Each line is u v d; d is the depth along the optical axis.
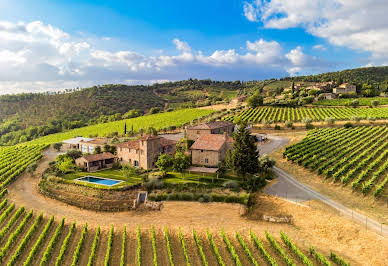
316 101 161.38
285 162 69.94
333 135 90.19
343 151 71.25
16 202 53.06
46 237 41.00
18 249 36.59
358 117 107.50
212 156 62.94
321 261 33.34
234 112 145.00
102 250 38.00
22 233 42.44
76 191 54.09
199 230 42.19
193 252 37.25
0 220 45.22
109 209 48.84
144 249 37.97
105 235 41.31
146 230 42.47
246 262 34.88
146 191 52.09
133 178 58.38
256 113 137.00
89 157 67.44
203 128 78.19
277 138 96.88
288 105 153.75
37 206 51.09
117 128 137.88
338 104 147.38
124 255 36.66
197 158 64.88
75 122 180.50
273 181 58.28
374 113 118.12
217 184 53.59
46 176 62.94
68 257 36.56
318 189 53.84
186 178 56.41
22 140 157.38
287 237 37.66
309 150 74.75
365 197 49.00
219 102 199.00
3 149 111.56
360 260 34.28
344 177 54.41
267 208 47.41
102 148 78.62
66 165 63.69
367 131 93.94
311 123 113.94
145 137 64.06
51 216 46.50
